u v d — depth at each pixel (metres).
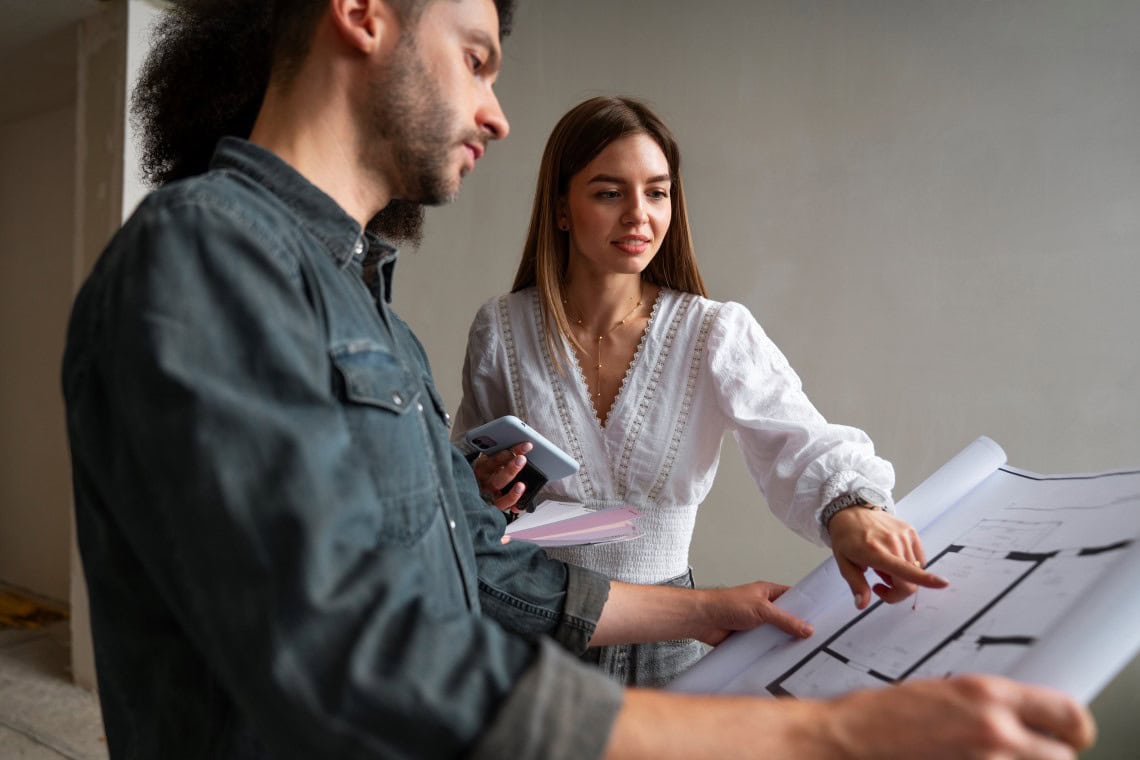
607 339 1.25
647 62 2.58
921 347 2.23
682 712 0.41
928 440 2.23
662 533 1.21
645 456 1.19
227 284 0.46
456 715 0.39
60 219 3.69
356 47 0.56
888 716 0.40
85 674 2.71
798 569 2.40
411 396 0.58
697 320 1.20
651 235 1.18
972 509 0.77
